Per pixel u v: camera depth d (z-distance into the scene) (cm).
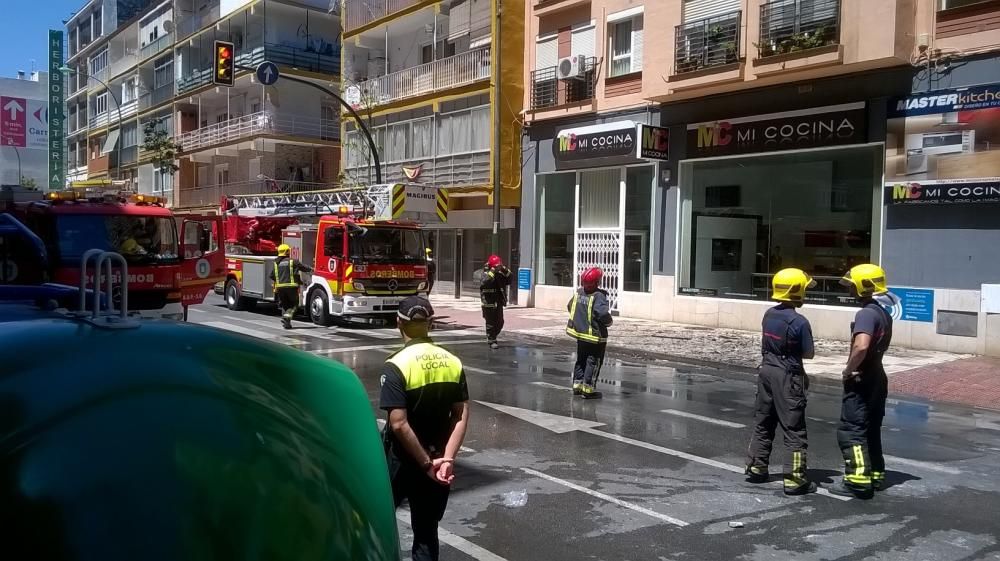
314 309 1830
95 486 142
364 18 2991
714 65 1714
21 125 6159
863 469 612
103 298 244
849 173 1580
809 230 1655
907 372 1230
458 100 2481
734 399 1015
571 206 2203
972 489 646
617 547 506
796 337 625
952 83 1408
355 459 197
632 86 2006
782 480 661
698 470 688
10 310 237
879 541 523
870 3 1457
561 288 2208
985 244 1373
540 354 1420
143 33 4934
